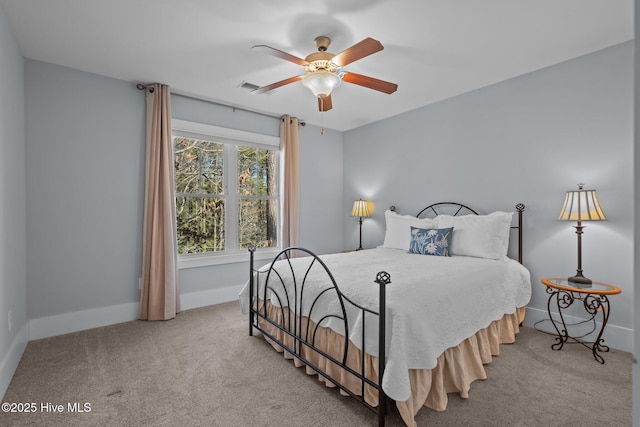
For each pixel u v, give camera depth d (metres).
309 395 1.80
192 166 3.54
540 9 1.98
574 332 2.62
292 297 2.19
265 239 4.12
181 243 3.47
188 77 2.96
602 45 2.43
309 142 4.50
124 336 2.64
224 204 3.77
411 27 2.17
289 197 4.13
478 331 2.09
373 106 3.78
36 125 2.59
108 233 2.93
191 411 1.66
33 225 2.57
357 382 1.70
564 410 1.65
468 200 3.37
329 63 2.13
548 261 2.79
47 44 2.37
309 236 4.50
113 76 2.93
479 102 3.26
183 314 3.23
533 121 2.88
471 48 2.45
